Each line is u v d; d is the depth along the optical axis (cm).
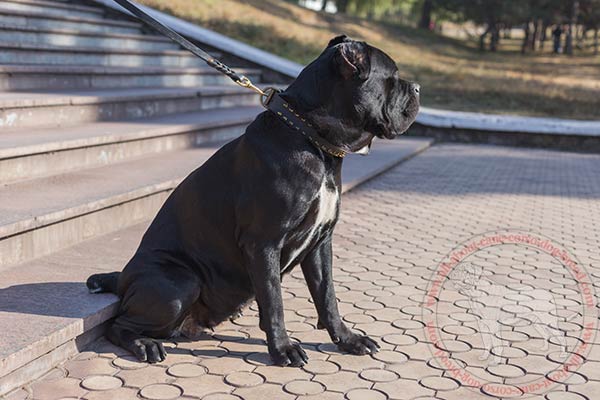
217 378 310
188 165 600
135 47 1056
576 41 4266
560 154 1033
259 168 314
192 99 854
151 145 646
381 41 2628
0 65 666
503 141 1107
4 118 565
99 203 459
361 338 343
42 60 801
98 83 802
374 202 676
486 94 1430
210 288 339
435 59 2372
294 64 1242
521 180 810
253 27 1485
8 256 396
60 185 493
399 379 313
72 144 532
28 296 349
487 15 3516
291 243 323
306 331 368
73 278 381
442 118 1114
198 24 1409
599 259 505
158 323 334
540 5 3462
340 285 439
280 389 301
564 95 1445
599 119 1268
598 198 720
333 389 302
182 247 341
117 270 402
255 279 321
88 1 1159
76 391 292
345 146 318
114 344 340
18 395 285
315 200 314
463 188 752
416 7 4756
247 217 318
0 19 866
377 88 311
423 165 888
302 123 313
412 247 526
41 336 300
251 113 887
